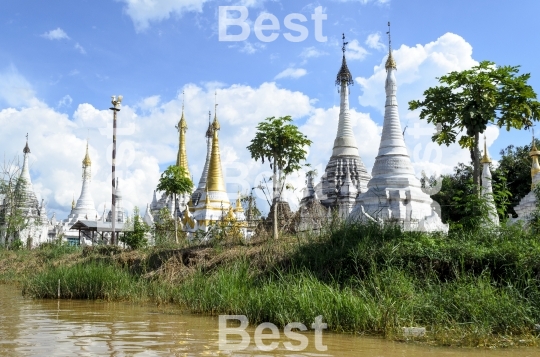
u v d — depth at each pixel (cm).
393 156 3234
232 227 2886
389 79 3438
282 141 2553
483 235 1806
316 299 1409
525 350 1103
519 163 4769
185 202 6519
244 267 1931
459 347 1128
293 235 2530
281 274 1781
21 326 1352
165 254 2489
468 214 2022
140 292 2117
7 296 2314
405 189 3081
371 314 1312
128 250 2975
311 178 4534
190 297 1812
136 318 1538
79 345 1065
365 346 1109
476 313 1308
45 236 6838
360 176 4512
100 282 2170
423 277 1628
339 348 1078
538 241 1712
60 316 1579
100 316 1582
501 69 2036
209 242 2717
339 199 4078
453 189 4206
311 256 1892
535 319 1305
